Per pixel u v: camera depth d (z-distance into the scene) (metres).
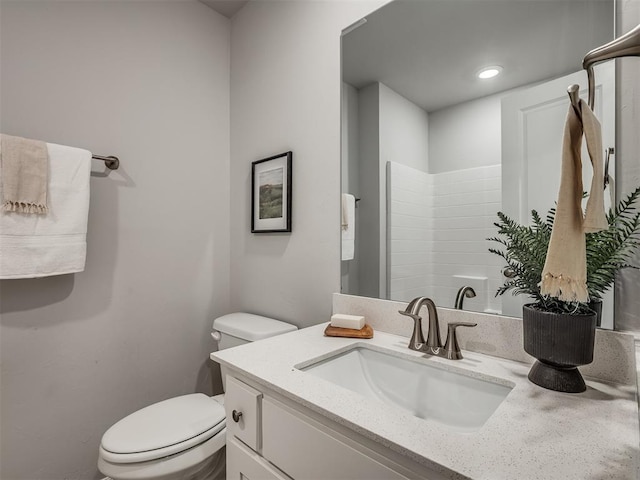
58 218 1.27
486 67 1.00
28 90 1.30
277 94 1.65
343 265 1.35
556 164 0.87
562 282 0.56
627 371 0.74
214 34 1.92
